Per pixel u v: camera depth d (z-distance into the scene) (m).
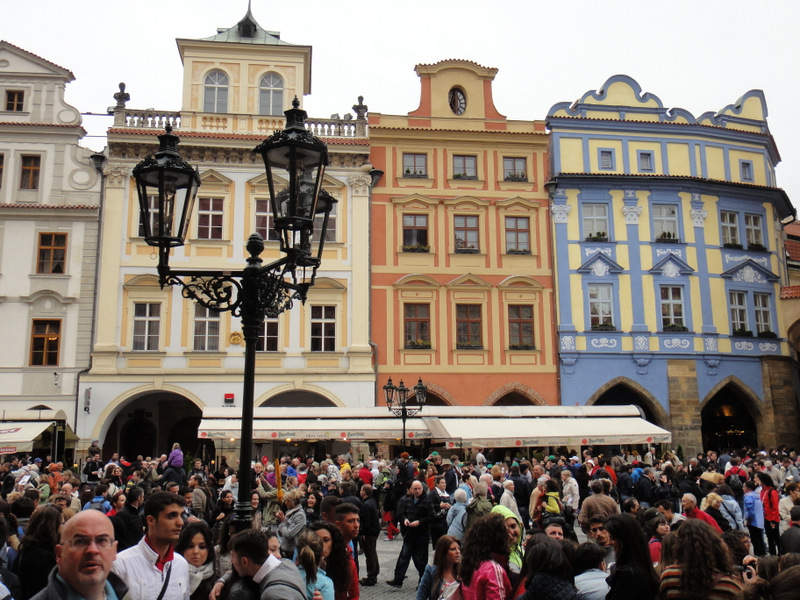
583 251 34.75
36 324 30.83
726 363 35.00
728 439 37.19
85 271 31.30
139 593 5.62
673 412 33.88
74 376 30.42
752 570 7.55
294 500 10.37
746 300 36.19
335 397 31.42
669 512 9.55
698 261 35.53
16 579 6.50
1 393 30.05
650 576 5.92
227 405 30.84
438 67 35.53
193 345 31.25
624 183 35.44
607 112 36.47
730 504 12.53
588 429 27.41
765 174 38.06
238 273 7.80
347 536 8.19
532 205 34.81
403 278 33.09
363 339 32.19
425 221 34.19
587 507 8.62
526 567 6.57
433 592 7.32
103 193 31.97
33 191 31.75
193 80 33.75
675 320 34.94
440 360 32.88
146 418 33.00
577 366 33.72
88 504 12.14
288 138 7.79
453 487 18.86
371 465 22.19
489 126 35.31
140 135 32.00
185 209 8.21
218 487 19.72
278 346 31.70
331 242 32.94
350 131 34.31
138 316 31.27
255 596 5.28
